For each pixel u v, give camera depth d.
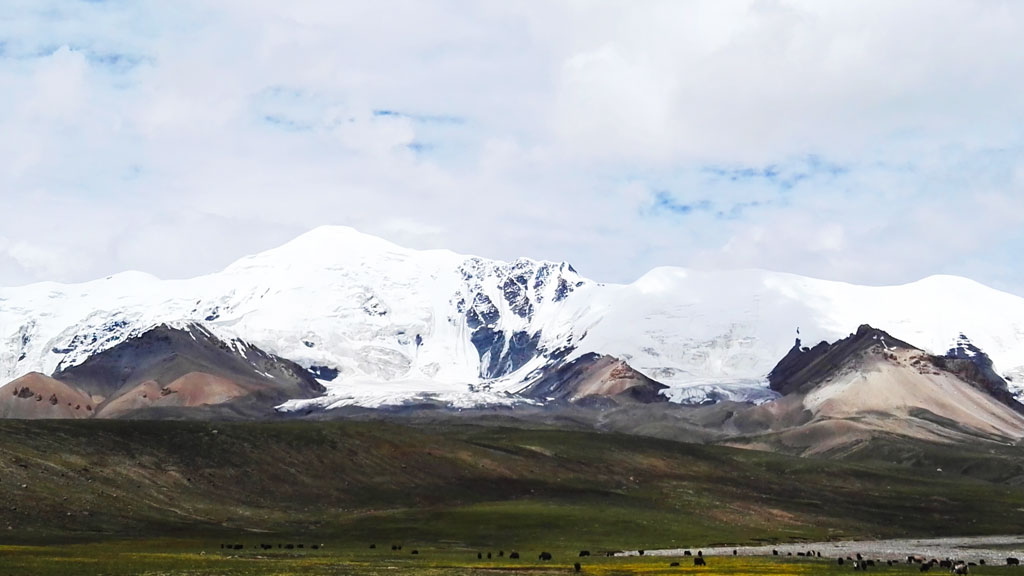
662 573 128.00
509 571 129.88
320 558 148.25
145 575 112.88
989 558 171.25
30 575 111.31
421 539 198.50
